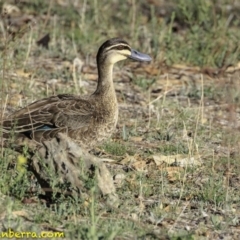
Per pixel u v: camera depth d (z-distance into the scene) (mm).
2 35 35031
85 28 37938
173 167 24281
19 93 29781
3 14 33812
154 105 30453
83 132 24250
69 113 24109
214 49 36062
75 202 20578
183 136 27172
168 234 19719
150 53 35844
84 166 20906
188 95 31859
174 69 34562
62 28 38250
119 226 19719
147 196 22250
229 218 21234
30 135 23578
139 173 23406
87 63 34344
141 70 34125
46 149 20969
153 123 28438
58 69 33062
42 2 40312
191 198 22422
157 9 42062
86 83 32219
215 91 31984
